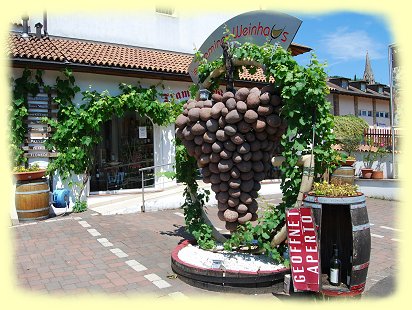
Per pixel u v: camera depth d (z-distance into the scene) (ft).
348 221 15.96
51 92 33.78
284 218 17.97
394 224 29.66
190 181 21.84
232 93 18.21
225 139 18.01
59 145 34.04
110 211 31.81
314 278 14.84
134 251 22.24
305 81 16.15
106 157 37.93
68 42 39.55
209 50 21.59
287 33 18.17
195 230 20.98
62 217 30.94
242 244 19.83
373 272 19.42
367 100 79.51
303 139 16.66
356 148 48.60
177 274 18.52
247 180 18.51
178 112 23.61
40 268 19.56
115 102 35.83
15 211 31.01
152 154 40.01
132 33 45.11
